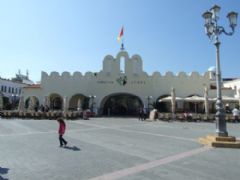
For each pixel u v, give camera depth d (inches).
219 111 548.4
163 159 396.2
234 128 950.4
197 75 1683.1
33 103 1785.2
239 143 498.9
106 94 1720.0
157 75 1706.4
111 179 291.7
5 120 1253.7
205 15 579.2
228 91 1667.1
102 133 743.1
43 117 1360.7
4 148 485.4
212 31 571.2
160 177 299.6
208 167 347.6
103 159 394.6
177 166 352.8
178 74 1695.4
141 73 1713.8
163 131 808.9
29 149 477.4
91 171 325.1
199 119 1288.1
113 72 1727.4
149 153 443.5
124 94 1750.7
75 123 1107.3
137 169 335.6
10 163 366.9
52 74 1753.2
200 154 436.5
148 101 1689.2
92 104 1706.4
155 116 1386.6
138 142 570.6
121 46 1766.7
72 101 1766.7
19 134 700.0
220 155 429.1
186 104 1657.2
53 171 325.1
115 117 1585.9
